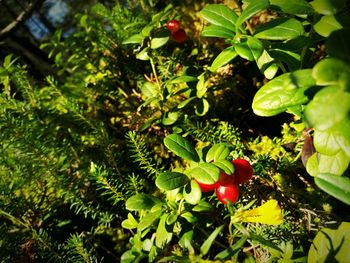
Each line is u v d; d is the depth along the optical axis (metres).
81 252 0.17
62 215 0.24
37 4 0.45
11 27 0.45
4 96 0.23
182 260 0.12
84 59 0.31
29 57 0.53
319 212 0.17
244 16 0.14
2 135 0.22
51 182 0.23
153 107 0.25
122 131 0.28
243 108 0.25
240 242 0.12
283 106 0.12
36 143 0.23
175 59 0.25
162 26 0.22
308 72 0.11
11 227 0.22
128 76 0.30
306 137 0.15
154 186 0.22
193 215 0.14
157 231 0.14
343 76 0.09
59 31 0.30
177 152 0.14
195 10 0.31
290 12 0.13
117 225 0.22
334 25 0.11
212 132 0.20
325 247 0.14
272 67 0.15
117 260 0.22
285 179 0.19
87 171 0.24
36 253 0.21
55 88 0.26
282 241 0.16
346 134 0.11
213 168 0.13
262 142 0.20
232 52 0.15
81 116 0.24
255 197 0.18
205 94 0.22
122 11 0.29
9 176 0.24
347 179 0.11
